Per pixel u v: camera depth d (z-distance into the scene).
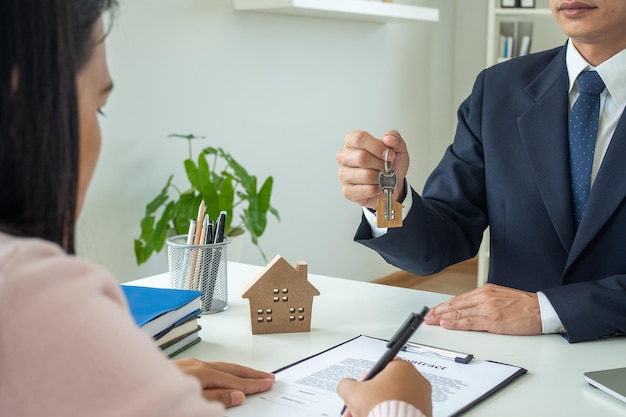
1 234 0.51
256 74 3.34
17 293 0.45
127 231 2.85
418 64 4.51
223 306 1.39
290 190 3.62
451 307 1.32
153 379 0.47
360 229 1.50
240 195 2.99
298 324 1.26
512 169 1.60
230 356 1.15
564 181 1.52
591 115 1.52
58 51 0.52
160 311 1.11
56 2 0.52
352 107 3.97
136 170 2.86
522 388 1.02
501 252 1.63
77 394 0.45
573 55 1.54
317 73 3.70
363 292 1.51
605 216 1.44
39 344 0.45
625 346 1.21
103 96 0.61
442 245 1.58
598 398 0.99
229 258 2.88
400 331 0.83
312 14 3.47
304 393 0.97
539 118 1.57
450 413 0.92
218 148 3.01
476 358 1.13
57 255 0.49
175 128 3.00
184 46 2.99
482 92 1.70
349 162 1.33
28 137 0.52
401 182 1.45
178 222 2.74
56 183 0.53
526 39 4.14
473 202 1.70
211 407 0.51
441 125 4.86
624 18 1.40
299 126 3.62
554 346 1.21
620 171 1.44
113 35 2.69
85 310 0.47
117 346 0.47
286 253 3.65
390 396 0.75
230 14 3.17
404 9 3.79
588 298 1.26
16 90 0.51
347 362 1.09
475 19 4.79
